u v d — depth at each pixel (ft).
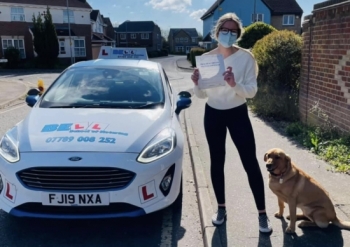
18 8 120.98
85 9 133.28
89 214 10.27
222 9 132.67
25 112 32.50
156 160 10.77
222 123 10.34
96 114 12.59
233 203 12.27
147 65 16.98
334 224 10.41
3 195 10.62
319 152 17.34
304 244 9.66
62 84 15.16
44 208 10.34
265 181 14.15
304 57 23.29
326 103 19.60
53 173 10.16
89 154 10.35
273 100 26.18
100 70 16.03
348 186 13.29
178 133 12.46
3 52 120.16
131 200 10.32
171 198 11.14
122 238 10.89
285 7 141.69
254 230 10.48
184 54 286.46
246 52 9.87
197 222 11.93
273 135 21.27
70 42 126.21
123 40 276.00
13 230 11.27
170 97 15.29
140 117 12.51
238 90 9.61
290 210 10.01
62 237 10.91
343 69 17.52
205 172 15.34
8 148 11.09
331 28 18.85
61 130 11.44
